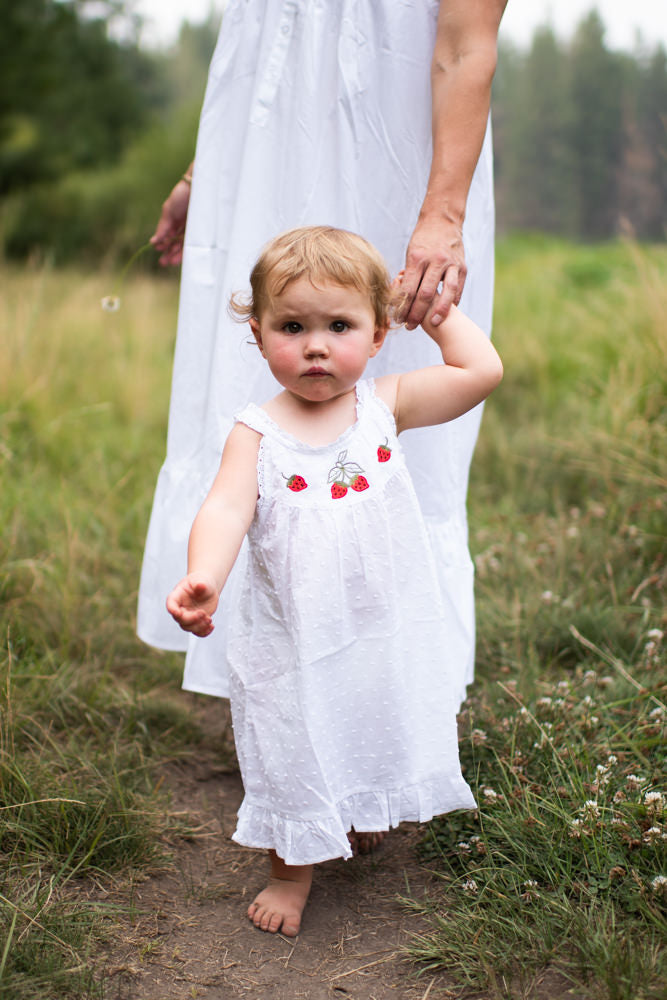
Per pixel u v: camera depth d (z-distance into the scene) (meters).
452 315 1.92
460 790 1.88
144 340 6.92
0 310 6.29
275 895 1.91
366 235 2.18
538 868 1.91
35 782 2.18
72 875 1.98
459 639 2.37
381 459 1.79
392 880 2.05
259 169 2.13
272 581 1.75
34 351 5.74
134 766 2.43
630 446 3.92
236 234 2.15
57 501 4.03
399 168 2.13
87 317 7.10
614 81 30.05
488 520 3.99
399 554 1.81
